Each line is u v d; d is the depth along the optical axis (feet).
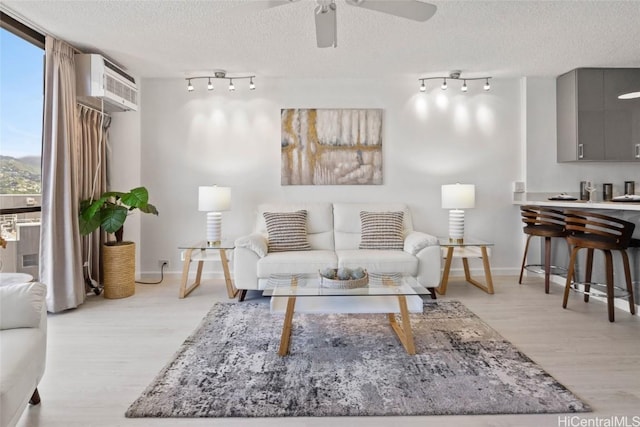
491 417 5.99
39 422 5.85
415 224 15.38
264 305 11.75
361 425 5.81
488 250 15.58
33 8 9.27
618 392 6.68
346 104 15.20
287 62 13.19
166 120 15.10
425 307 11.43
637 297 10.73
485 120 15.40
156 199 15.17
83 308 11.51
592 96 14.15
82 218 11.73
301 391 6.69
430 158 15.34
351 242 13.88
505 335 9.27
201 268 14.20
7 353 5.19
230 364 7.73
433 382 6.98
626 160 14.30
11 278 6.81
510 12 9.48
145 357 8.11
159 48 11.85
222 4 9.07
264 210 14.19
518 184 15.28
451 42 11.43
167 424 5.84
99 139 13.35
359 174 15.15
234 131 15.17
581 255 12.89
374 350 8.39
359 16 9.68
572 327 9.78
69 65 11.41
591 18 9.82
